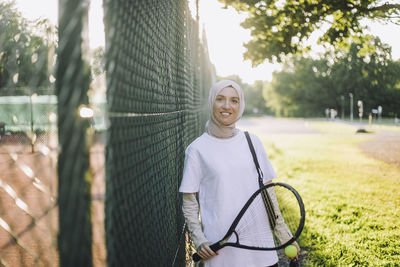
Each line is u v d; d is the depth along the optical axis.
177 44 2.68
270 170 2.27
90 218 1.01
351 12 5.65
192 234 2.15
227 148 2.20
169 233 2.13
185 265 3.03
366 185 7.52
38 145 0.99
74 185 0.96
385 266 3.62
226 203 2.10
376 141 19.53
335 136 24.31
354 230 4.66
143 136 1.50
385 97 70.56
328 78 76.81
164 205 1.99
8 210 3.20
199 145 2.23
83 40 0.97
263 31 5.72
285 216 2.73
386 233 4.50
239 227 2.07
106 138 1.04
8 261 2.30
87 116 0.99
